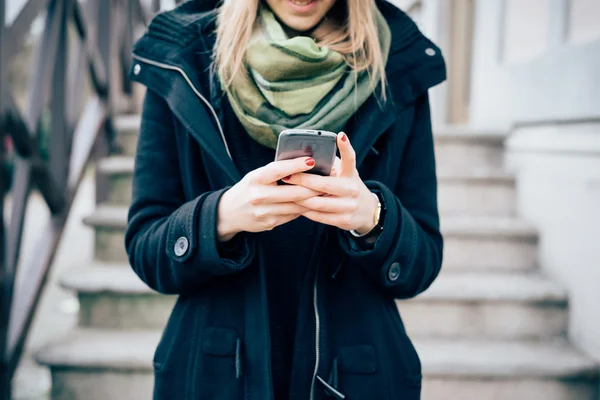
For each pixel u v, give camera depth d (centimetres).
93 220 205
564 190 187
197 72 80
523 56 236
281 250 81
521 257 209
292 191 63
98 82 238
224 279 78
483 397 165
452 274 203
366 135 78
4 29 134
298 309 78
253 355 74
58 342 172
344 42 83
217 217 68
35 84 171
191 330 79
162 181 81
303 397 76
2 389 152
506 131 243
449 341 181
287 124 77
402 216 73
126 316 186
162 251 73
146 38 84
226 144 77
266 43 77
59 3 181
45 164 175
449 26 343
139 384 164
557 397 164
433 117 357
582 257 174
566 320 184
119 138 265
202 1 94
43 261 182
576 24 191
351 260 80
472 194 231
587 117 173
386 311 81
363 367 76
